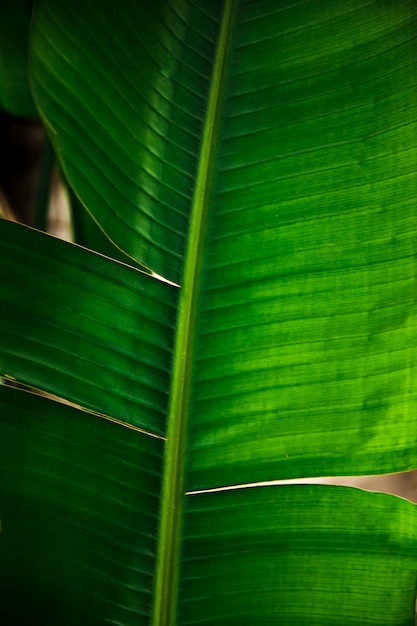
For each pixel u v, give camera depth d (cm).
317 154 102
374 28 101
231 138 103
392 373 103
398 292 102
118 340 104
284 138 103
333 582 106
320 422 104
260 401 104
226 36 103
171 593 106
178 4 103
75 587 107
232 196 103
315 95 102
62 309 104
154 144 103
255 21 103
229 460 104
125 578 106
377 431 103
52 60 103
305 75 102
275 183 103
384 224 102
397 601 106
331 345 103
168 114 103
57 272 104
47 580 107
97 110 104
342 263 102
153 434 105
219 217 103
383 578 105
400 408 103
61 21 103
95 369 104
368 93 102
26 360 104
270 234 103
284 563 106
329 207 102
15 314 104
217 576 106
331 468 104
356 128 102
